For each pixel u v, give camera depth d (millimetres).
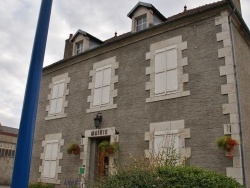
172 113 8656
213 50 8328
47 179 11773
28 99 3193
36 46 3428
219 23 8414
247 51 9602
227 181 4852
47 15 3604
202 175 4754
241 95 8062
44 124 13008
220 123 7625
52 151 12062
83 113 11352
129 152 9281
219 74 8016
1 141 23125
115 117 10133
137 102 9648
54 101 12930
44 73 14039
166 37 9578
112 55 11148
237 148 7137
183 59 8891
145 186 4695
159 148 8492
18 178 2910
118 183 4969
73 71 12602
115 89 10516
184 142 8141
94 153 10742
